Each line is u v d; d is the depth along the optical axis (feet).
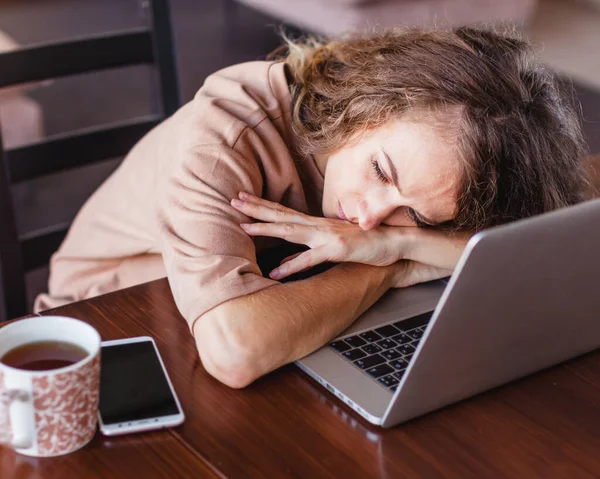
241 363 3.15
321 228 3.82
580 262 2.88
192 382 3.18
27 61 4.75
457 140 3.62
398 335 3.53
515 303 2.83
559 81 5.05
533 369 3.33
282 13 11.59
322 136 3.94
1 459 2.70
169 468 2.75
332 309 3.45
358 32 4.85
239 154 3.85
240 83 4.21
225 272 3.43
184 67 13.34
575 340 3.34
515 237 2.58
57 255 5.08
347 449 2.90
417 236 3.92
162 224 3.74
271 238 4.15
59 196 9.74
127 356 3.21
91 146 5.16
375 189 3.75
